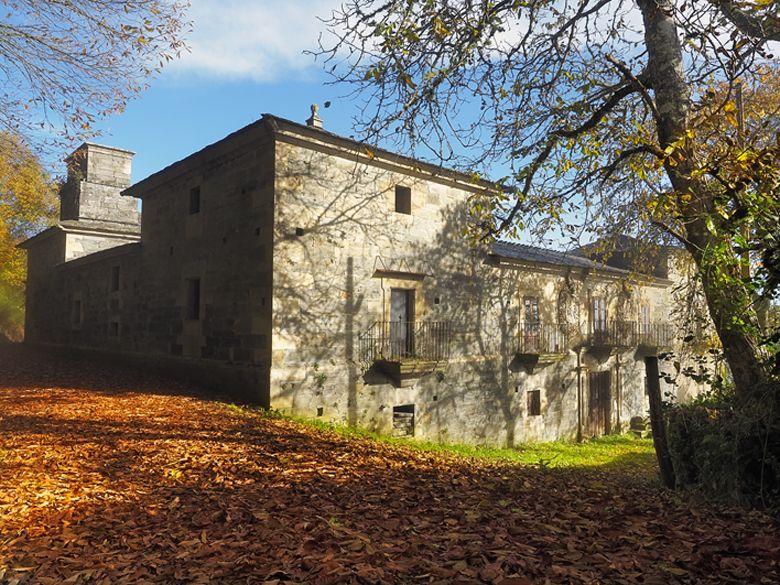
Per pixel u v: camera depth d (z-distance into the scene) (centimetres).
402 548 366
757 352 591
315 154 1130
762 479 526
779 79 929
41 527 416
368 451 784
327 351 1123
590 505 508
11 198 1994
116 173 2291
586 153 862
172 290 1398
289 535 394
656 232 1162
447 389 1365
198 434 778
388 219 1258
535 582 306
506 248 1764
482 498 524
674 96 696
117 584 321
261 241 1088
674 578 314
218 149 1203
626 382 1998
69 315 2039
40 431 741
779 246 486
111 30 831
